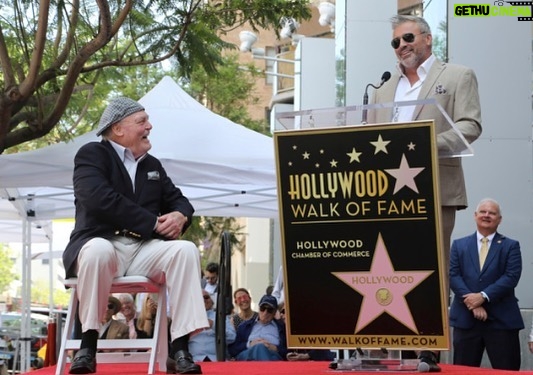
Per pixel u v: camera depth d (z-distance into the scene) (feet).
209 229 96.27
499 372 19.36
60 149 37.60
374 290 18.45
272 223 90.99
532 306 36.68
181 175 38.88
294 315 18.92
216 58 41.50
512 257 29.45
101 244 19.79
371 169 18.34
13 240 68.39
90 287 19.84
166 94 42.27
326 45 82.38
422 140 18.03
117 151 21.31
